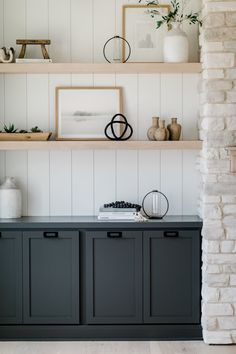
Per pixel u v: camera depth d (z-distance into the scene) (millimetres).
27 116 4773
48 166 4797
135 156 4797
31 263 4422
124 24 4730
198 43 4738
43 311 4438
